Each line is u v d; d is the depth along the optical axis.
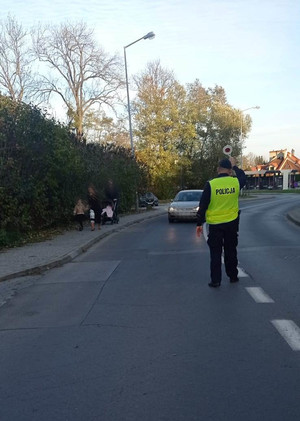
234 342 5.10
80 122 41.62
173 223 22.33
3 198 13.41
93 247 14.05
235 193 7.75
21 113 15.11
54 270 10.08
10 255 11.63
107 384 4.12
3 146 13.89
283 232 16.69
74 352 4.95
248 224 20.34
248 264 9.91
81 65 41.03
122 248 13.51
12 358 4.85
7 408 3.73
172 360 4.63
